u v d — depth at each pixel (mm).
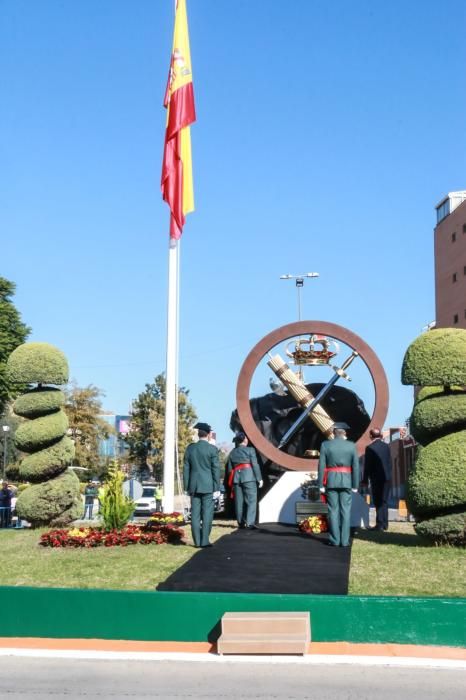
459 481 11805
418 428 12562
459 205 61594
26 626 9312
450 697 7047
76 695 7191
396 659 8258
